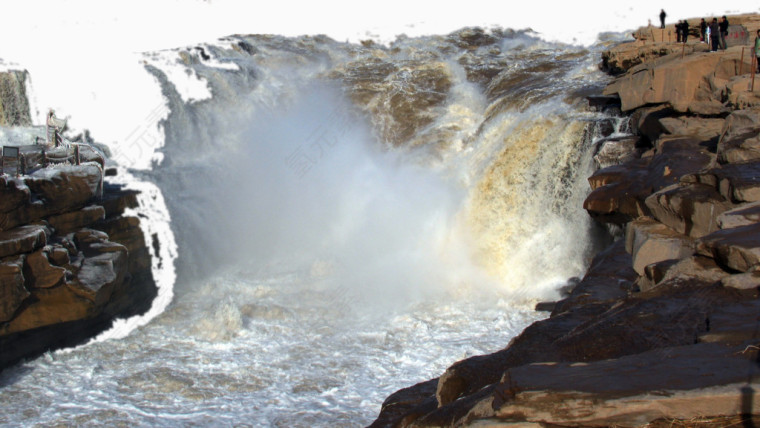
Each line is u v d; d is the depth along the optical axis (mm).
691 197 8797
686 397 3830
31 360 13008
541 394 4062
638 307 6105
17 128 17609
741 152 9094
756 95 11648
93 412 11242
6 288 11984
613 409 3852
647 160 13273
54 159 14758
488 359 6211
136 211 15664
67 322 13180
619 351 5516
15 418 11102
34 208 12992
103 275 13531
